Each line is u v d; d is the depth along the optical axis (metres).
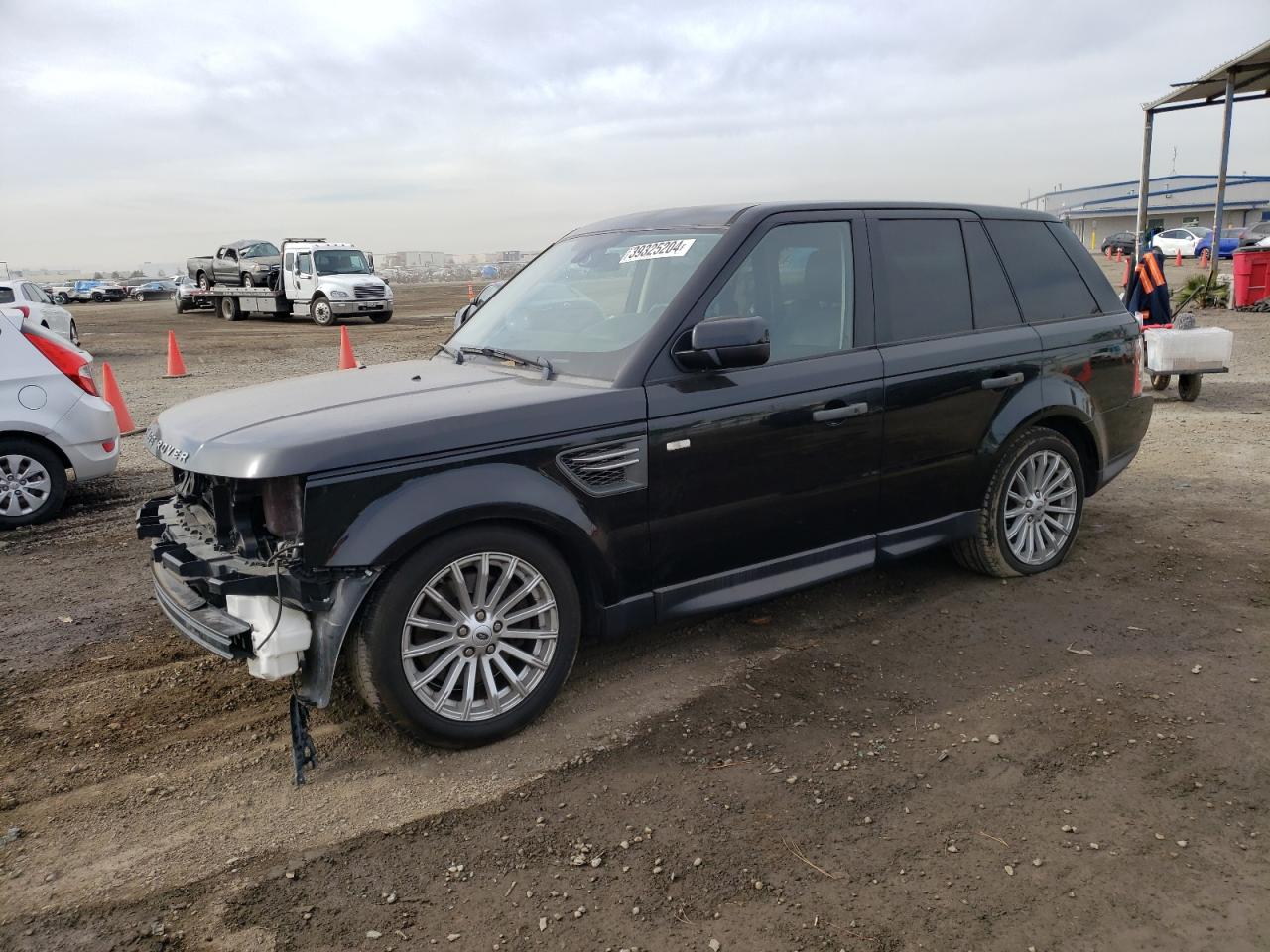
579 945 2.42
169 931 2.51
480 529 3.25
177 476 3.87
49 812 3.08
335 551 3.02
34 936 2.50
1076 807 2.94
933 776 3.13
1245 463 7.20
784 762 3.24
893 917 2.48
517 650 3.43
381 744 3.45
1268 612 4.39
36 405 6.56
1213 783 3.04
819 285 4.10
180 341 22.16
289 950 2.43
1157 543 5.42
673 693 3.77
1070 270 5.13
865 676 3.88
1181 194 67.38
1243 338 14.56
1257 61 15.23
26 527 6.59
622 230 4.47
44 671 4.14
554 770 3.24
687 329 3.69
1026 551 4.90
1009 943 2.38
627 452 3.51
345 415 3.29
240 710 3.76
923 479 4.39
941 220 4.59
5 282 19.89
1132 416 5.34
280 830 2.95
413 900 2.60
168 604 3.42
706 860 2.73
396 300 43.34
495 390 3.58
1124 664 3.91
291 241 28.53
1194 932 2.40
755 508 3.87
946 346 4.41
